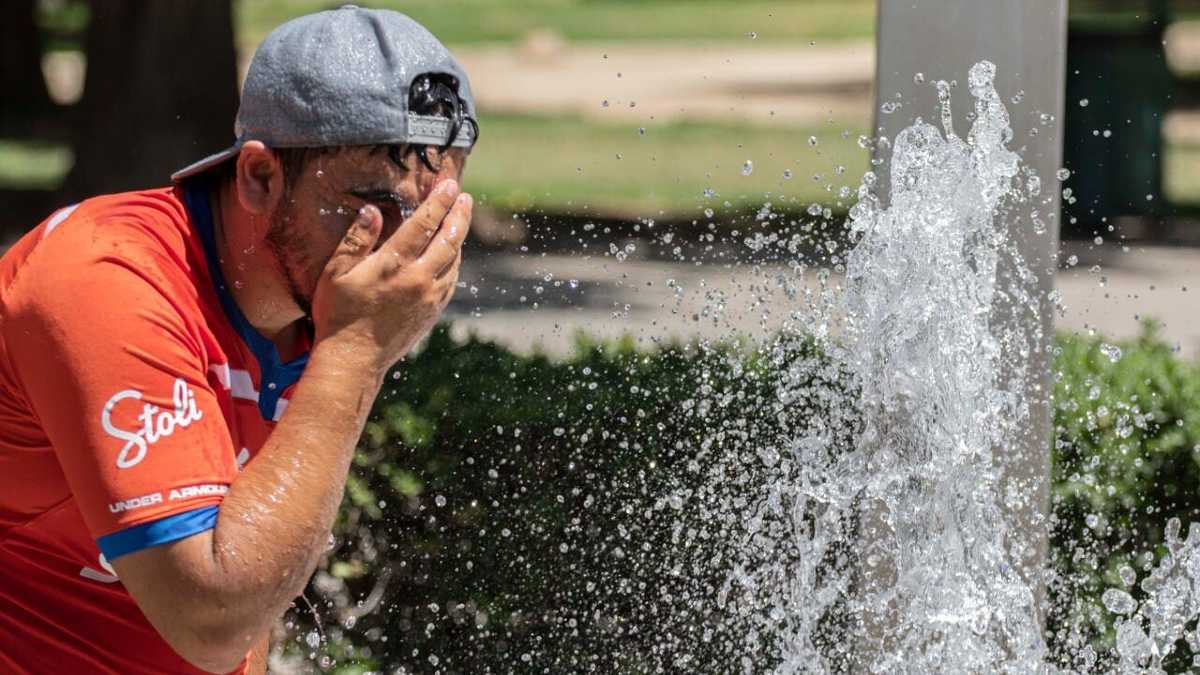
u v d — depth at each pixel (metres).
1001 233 6.71
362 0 35.97
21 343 3.92
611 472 8.66
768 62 57.16
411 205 4.11
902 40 6.63
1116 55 25.94
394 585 8.58
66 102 43.75
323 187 4.05
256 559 3.86
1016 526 6.80
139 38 23.83
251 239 4.20
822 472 6.97
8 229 26.34
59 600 4.38
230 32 24.06
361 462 8.45
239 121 4.19
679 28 70.25
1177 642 8.55
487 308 19.31
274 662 8.42
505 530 8.62
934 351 6.54
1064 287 20.64
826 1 80.38
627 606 8.53
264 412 4.62
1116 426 9.09
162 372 3.91
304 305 4.25
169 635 3.90
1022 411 6.77
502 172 32.84
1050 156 6.66
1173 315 18.59
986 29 6.59
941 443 6.60
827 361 7.60
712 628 8.32
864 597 6.73
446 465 8.55
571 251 23.66
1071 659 8.41
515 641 8.58
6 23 41.88
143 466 3.83
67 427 3.87
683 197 29.12
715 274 20.94
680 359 9.55
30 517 4.27
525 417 8.66
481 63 58.16
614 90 49.19
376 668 8.48
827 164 33.31
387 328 4.06
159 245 4.12
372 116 3.98
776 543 8.04
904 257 6.50
